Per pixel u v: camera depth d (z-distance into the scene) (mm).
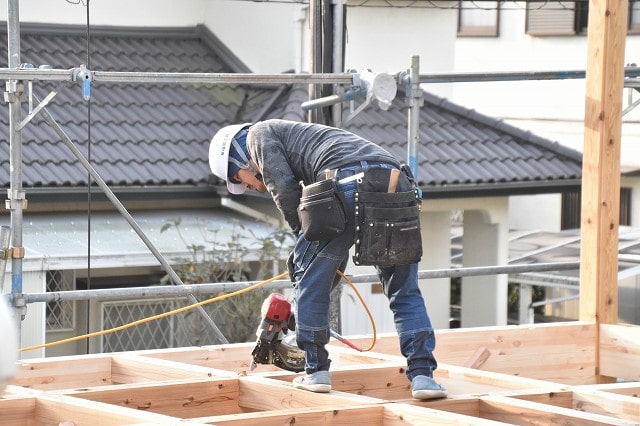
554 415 13820
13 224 19672
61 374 16922
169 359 17672
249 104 37844
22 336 28188
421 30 40406
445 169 35062
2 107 33406
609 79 20453
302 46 37344
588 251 20375
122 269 32188
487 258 38312
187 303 30594
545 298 43688
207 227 33000
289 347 15531
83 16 38125
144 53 38344
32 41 36594
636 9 44781
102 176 31625
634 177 46406
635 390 15695
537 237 45625
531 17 49906
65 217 32188
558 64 48969
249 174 14812
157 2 39469
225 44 39625
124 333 31500
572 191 37188
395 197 13984
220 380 15320
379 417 13938
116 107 35531
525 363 19391
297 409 13805
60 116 34031
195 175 33250
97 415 13555
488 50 52000
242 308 29859
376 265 14180
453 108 39375
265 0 34750
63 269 28875
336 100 21859
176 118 35906
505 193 36031
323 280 14242
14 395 14359
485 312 39031
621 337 19703
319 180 13945
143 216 33531
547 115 49656
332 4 23469
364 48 39469
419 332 14453
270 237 30828
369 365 16328
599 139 20359
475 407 14555
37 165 31156
